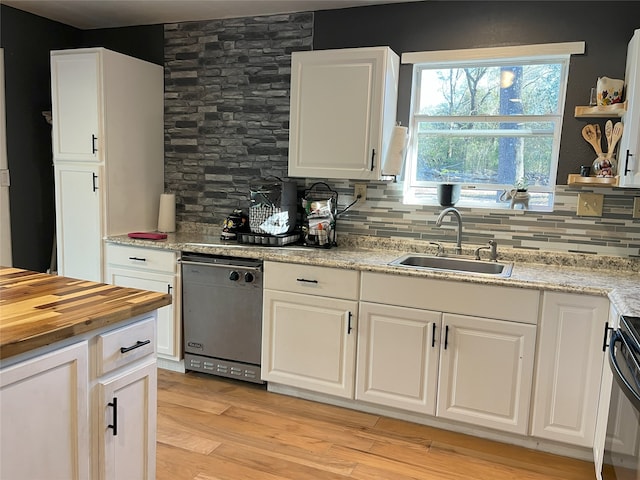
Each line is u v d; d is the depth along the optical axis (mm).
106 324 1477
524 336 2354
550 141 2908
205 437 2459
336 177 2969
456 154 3104
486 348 2424
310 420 2664
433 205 3047
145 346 1662
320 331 2752
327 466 2256
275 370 2900
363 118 2859
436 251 3025
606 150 2682
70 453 1411
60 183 3391
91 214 3314
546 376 2346
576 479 2221
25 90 3541
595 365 2252
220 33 3482
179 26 3594
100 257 3330
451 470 2262
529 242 2873
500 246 2930
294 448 2393
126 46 3771
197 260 3016
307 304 2764
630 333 1603
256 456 2312
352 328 2676
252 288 2902
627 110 2408
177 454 2305
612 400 1837
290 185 3201
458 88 3055
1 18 3348
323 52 2906
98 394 1493
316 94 2951
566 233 2795
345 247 3199
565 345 2299
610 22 2637
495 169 3033
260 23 3367
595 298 2223
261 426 2584
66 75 3258
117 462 1582
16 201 3547
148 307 1627
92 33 3863
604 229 2721
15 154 3514
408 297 2539
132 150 3459
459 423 2584
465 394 2492
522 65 2916
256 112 3439
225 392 2959
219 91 3529
